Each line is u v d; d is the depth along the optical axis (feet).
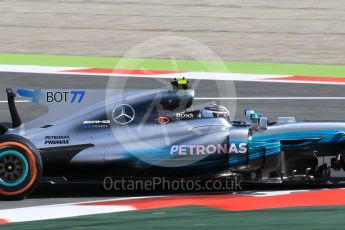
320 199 82.17
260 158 85.15
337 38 249.34
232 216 74.08
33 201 82.38
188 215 74.59
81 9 288.92
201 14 283.59
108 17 276.41
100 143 83.41
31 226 70.44
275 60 215.51
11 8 288.92
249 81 177.68
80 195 85.71
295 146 86.33
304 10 292.40
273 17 279.69
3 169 80.43
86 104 85.40
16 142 80.23
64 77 180.14
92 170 83.92
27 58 210.59
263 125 85.71
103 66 200.85
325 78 184.03
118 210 77.25
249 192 86.74
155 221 72.08
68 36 247.70
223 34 253.03
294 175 86.28
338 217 73.41
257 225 70.13
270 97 157.69
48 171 83.56
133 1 304.09
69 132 83.61
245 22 271.08
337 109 146.00
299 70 197.47
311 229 68.64
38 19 271.90
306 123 87.92
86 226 70.33
